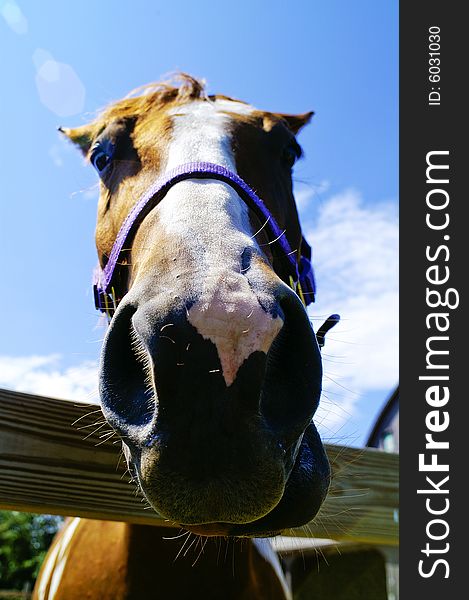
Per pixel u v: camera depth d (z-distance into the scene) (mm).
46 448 1554
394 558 6070
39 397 1578
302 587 3971
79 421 1621
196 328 971
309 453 1204
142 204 1449
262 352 976
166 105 1859
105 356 1099
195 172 1416
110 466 1635
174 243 1161
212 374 946
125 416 1047
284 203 1819
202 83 2025
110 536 1952
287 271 1568
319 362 1094
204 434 929
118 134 1765
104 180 1804
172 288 1041
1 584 18266
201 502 922
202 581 1800
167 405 950
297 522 1135
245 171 1648
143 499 1629
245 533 1114
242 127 1736
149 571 1795
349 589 4043
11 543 18719
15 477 1492
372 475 2205
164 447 933
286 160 1932
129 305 1107
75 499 1558
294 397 1066
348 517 2072
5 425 1507
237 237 1179
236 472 920
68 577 1991
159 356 963
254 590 1935
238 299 1005
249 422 936
